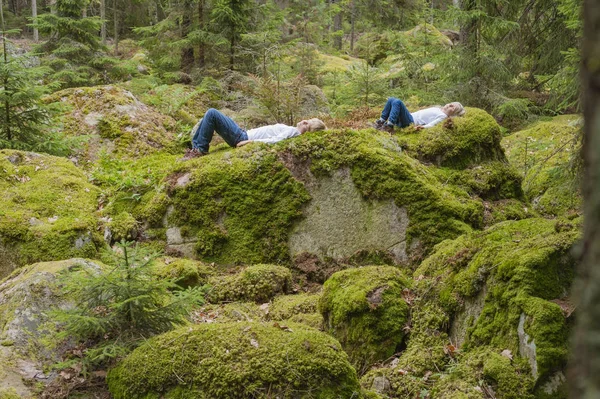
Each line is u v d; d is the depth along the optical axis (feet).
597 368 3.22
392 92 39.34
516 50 42.19
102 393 11.90
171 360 11.60
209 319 17.17
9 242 19.22
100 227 21.07
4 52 25.08
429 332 14.12
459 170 23.76
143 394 11.44
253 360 11.32
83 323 12.25
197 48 45.52
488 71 38.60
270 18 47.11
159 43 45.93
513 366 11.75
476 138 24.14
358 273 16.03
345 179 20.94
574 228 13.30
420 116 25.93
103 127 30.01
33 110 25.76
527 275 12.39
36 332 12.85
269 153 21.65
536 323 11.53
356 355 14.53
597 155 3.27
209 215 21.13
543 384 11.30
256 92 32.48
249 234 20.89
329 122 27.68
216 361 11.38
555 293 12.28
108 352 12.46
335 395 11.16
